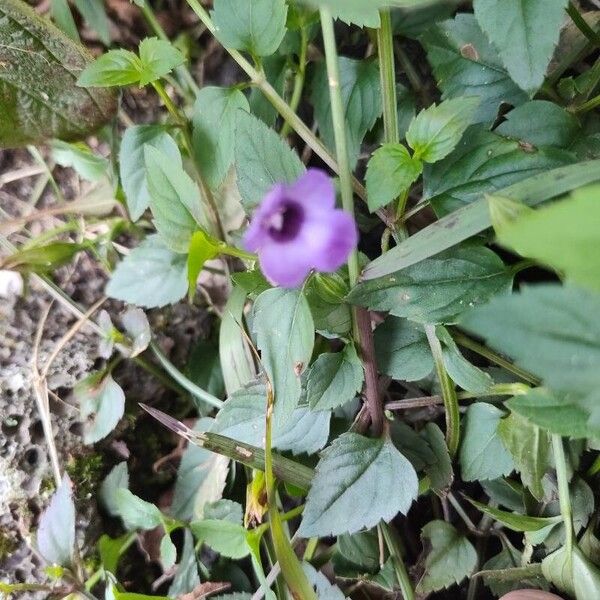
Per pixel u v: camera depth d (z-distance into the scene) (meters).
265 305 0.13
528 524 0.14
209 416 0.19
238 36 0.15
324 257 0.11
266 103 0.17
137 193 0.17
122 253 0.20
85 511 0.18
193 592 0.15
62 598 0.16
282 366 0.13
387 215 0.15
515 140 0.14
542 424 0.10
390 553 0.16
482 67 0.16
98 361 0.19
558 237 0.07
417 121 0.14
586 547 0.14
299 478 0.15
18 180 0.20
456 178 0.14
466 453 0.15
